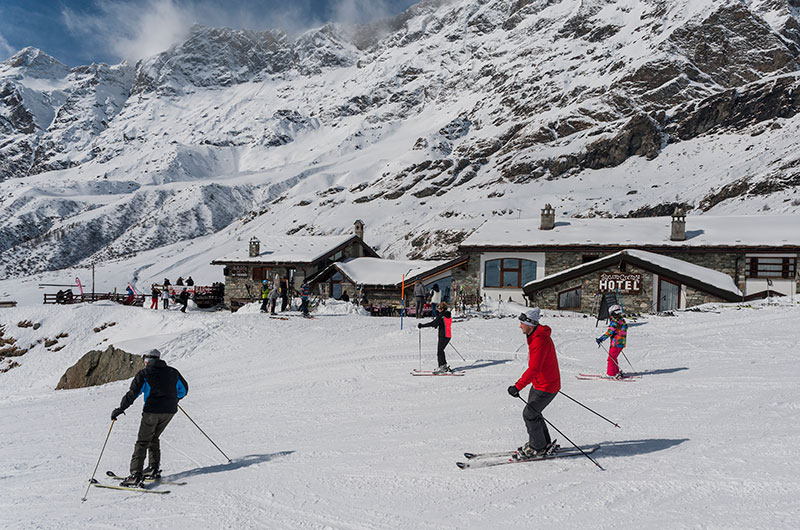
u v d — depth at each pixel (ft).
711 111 398.42
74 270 335.88
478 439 28.12
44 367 121.49
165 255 364.58
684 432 26.04
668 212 291.58
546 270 114.21
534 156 410.31
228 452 30.30
